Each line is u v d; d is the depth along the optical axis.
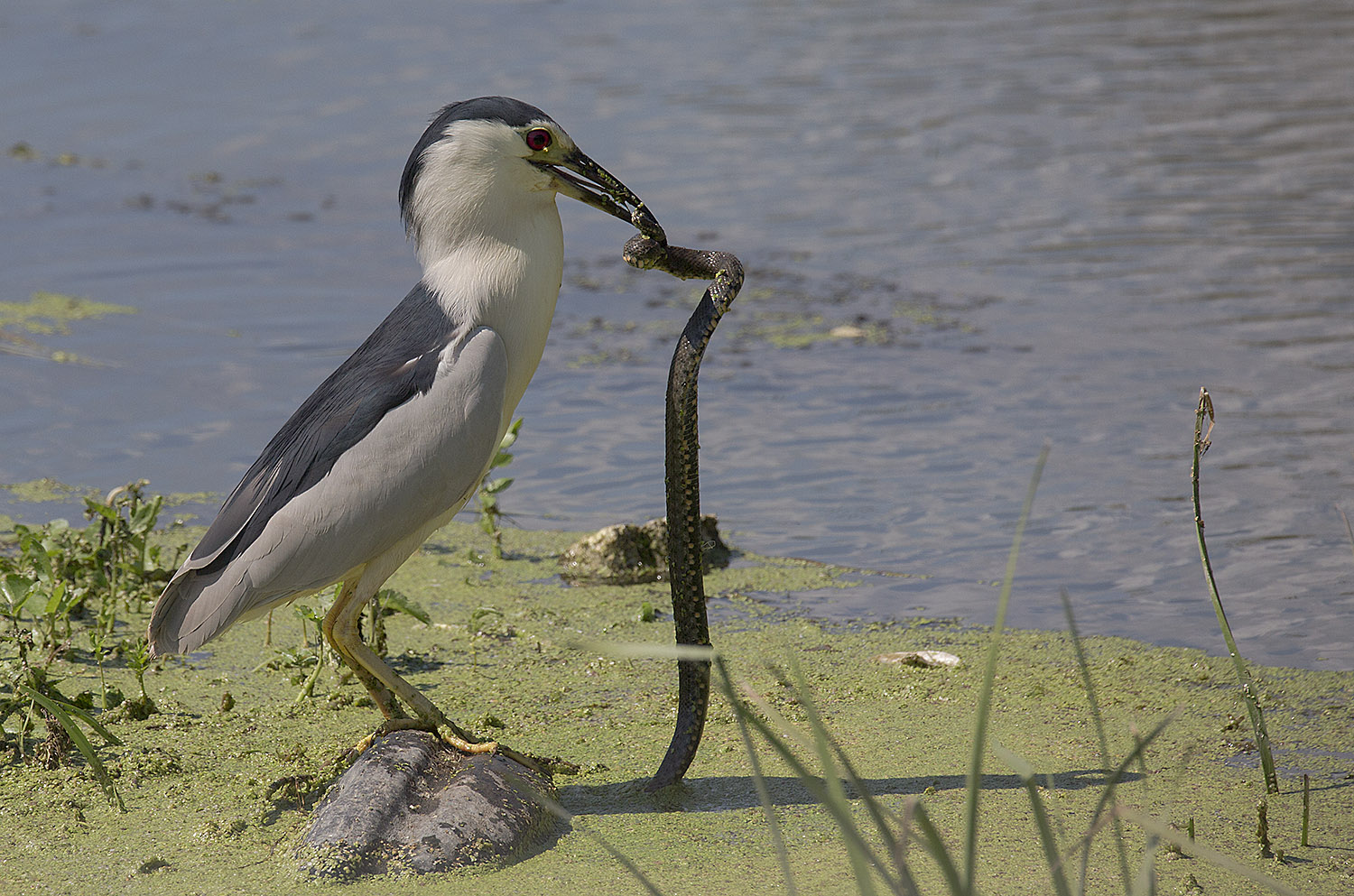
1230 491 11.72
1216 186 20.89
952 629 9.72
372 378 7.68
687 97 26.66
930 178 21.88
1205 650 9.23
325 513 7.41
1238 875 6.52
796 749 8.00
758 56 30.28
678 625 7.41
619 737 8.20
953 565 10.77
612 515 11.95
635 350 15.92
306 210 21.52
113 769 7.75
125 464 12.68
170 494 12.09
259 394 14.35
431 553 11.40
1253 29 32.06
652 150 23.28
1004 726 8.22
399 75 28.77
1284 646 9.23
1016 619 9.84
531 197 7.77
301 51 31.09
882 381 14.62
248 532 7.51
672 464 7.16
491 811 6.90
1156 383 14.18
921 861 6.70
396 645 9.65
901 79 28.00
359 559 7.52
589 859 6.78
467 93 26.89
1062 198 20.77
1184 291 16.86
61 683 8.93
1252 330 15.48
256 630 9.96
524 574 10.95
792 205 20.75
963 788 7.45
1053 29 32.72
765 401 14.24
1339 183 20.69
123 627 9.81
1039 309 16.52
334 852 6.63
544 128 7.62
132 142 25.06
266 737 8.21
